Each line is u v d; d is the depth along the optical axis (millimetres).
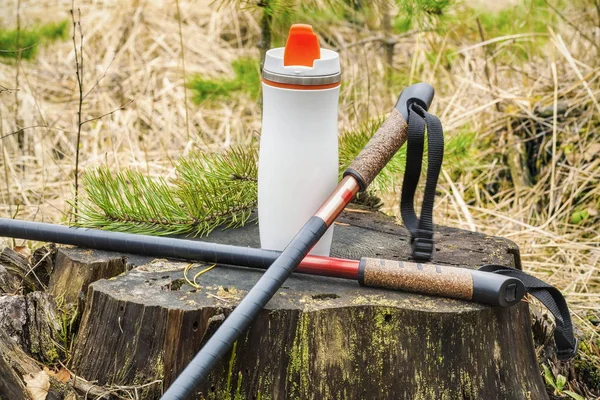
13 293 2201
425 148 2820
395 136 2031
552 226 3580
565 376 2439
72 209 2861
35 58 4512
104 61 4645
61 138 4043
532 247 3326
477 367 1895
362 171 1973
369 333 1858
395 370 1868
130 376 1892
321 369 1845
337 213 1927
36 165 3854
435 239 2291
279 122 1938
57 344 2039
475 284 1870
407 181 2049
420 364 1871
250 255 1987
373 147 2008
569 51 4195
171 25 4934
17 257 2297
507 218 3410
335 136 1997
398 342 1862
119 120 4215
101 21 4836
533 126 3875
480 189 3883
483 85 4156
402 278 1907
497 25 4531
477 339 1884
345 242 2242
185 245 2027
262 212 2031
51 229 2105
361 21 4586
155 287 1924
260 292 1741
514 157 3867
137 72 4598
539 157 3850
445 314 1847
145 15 4973
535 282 2012
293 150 1939
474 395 1896
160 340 1853
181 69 4598
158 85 4602
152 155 4016
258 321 1827
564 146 3795
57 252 2141
